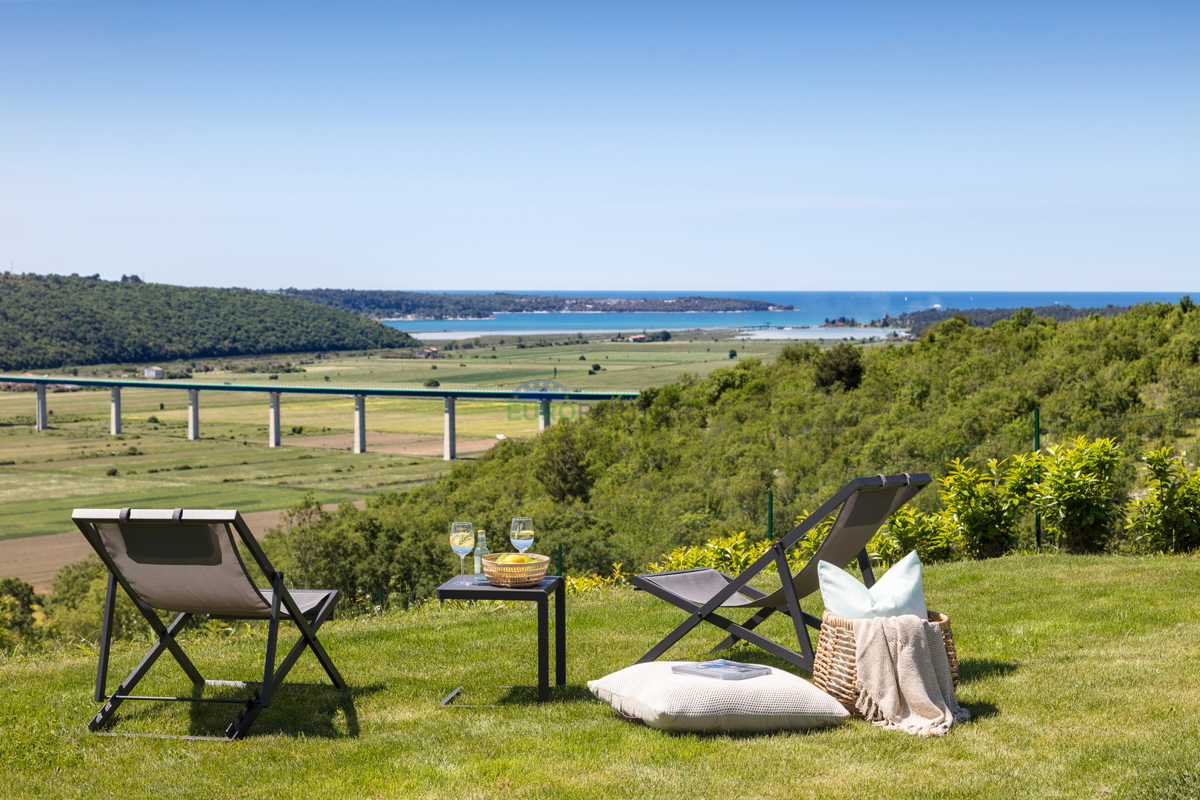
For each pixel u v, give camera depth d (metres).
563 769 3.04
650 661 4.27
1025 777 2.77
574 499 44.03
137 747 3.46
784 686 3.47
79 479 109.12
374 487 97.94
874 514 3.91
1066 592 5.93
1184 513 7.32
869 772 2.88
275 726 3.71
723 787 2.81
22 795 2.97
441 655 4.98
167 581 3.64
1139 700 3.48
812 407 41.09
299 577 35.91
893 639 3.46
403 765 3.15
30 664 5.30
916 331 58.19
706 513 30.20
